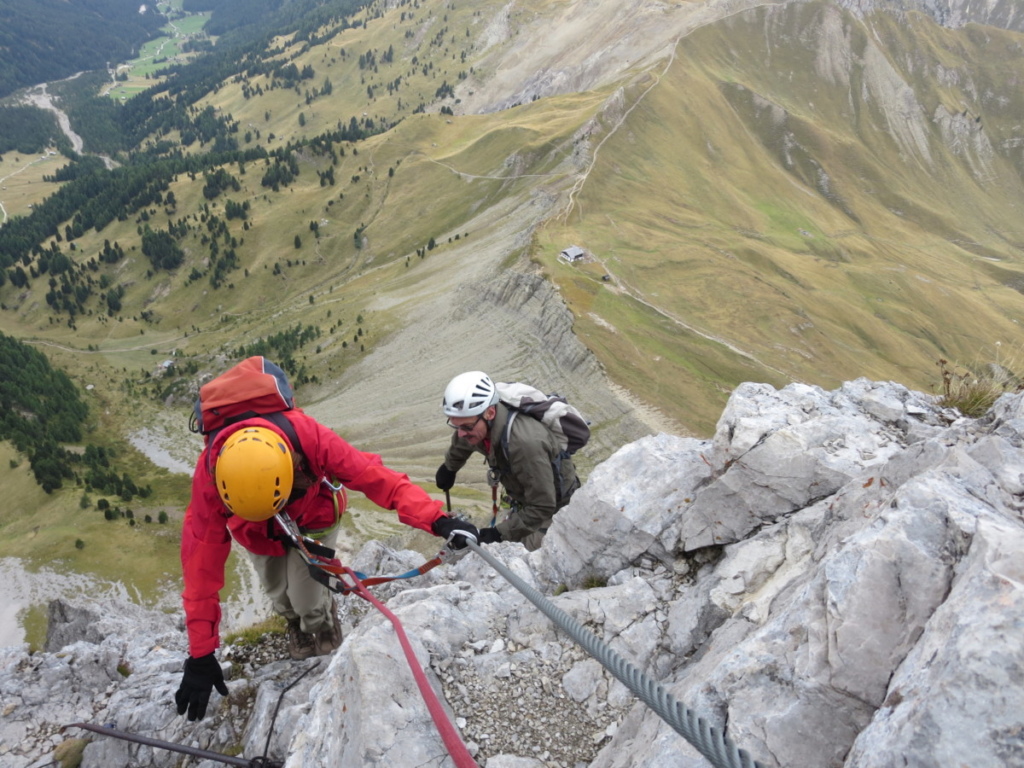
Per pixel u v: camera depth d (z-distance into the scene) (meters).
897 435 5.63
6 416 157.38
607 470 6.25
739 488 5.26
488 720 4.27
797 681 2.94
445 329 151.88
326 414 140.38
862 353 141.75
